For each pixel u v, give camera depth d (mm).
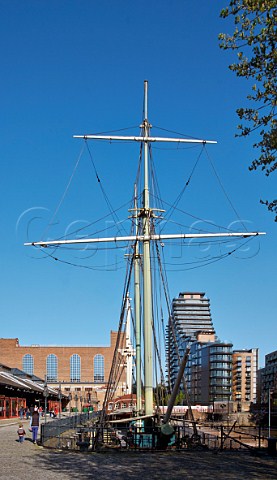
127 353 85312
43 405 125062
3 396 76688
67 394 161625
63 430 45656
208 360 191875
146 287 39219
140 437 33156
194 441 35938
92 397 162875
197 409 115500
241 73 19188
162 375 41750
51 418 83812
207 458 29078
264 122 19812
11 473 23484
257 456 29984
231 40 18969
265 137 19938
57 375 167375
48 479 21797
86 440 38281
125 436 38188
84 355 168625
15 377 109438
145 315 38625
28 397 107750
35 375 167125
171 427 32594
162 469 24781
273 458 29078
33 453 31594
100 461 27781
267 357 191875
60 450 33031
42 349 168750
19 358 167875
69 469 24812
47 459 28688
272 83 19078
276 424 88625
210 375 188875
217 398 184625
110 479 21859
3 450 33250
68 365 167875
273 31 18406
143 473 23516
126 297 45625
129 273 45781
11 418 80812
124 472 23828
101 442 35688
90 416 70562
